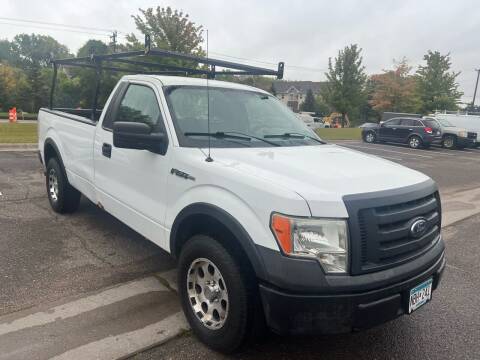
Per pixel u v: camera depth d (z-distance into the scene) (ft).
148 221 12.17
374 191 8.95
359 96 125.59
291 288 8.23
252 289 9.19
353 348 10.62
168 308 11.88
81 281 13.20
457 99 136.67
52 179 19.84
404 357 10.39
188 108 12.36
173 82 13.00
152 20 54.49
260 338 9.69
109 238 16.88
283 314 8.41
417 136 74.18
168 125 11.62
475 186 36.22
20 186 24.88
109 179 14.17
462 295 13.98
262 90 15.83
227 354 10.00
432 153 67.92
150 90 13.04
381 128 79.10
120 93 14.42
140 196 12.52
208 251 9.72
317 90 316.40
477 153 72.28
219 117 12.68
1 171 29.07
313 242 8.27
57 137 18.52
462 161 57.16
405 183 9.78
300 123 14.93
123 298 12.30
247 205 8.99
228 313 9.43
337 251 8.30
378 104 146.41
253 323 9.35
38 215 19.35
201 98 12.93
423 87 134.82
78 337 10.30
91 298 12.19
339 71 123.85
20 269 13.78
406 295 9.14
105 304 11.91
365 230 8.50
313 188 8.68
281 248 8.38
